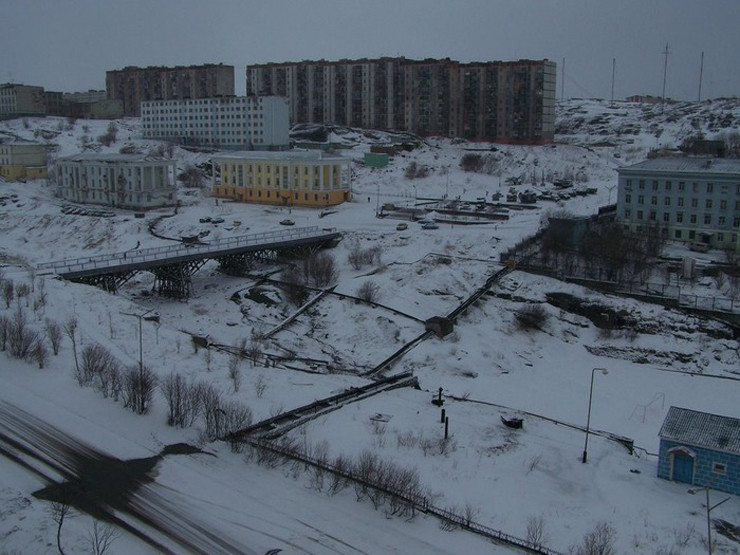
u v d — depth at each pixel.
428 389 82.06
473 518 46.22
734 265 109.00
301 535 42.84
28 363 67.06
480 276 113.06
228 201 178.88
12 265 108.31
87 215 164.75
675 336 98.19
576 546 43.44
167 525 43.31
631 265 109.44
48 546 40.28
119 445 53.19
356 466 50.22
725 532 46.88
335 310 105.56
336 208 166.50
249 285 116.81
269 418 59.16
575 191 179.62
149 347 74.69
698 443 53.78
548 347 98.81
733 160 126.75
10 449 51.75
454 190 190.75
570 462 57.59
